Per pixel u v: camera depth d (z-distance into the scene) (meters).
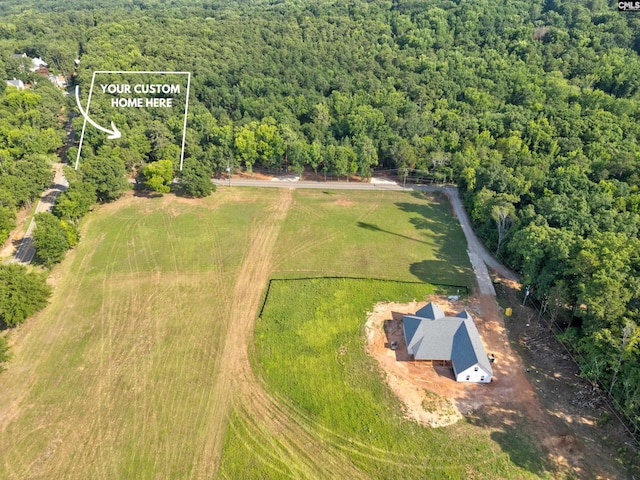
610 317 54.06
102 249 85.06
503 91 129.25
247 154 112.69
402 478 45.97
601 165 91.12
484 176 94.06
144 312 69.31
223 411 53.56
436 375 57.81
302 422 52.12
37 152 112.81
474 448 48.47
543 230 67.25
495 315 68.06
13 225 86.44
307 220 95.44
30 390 56.41
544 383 56.28
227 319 68.00
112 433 51.03
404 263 80.94
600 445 48.31
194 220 95.44
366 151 108.75
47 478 46.50
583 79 132.75
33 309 66.12
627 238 63.66
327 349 62.12
